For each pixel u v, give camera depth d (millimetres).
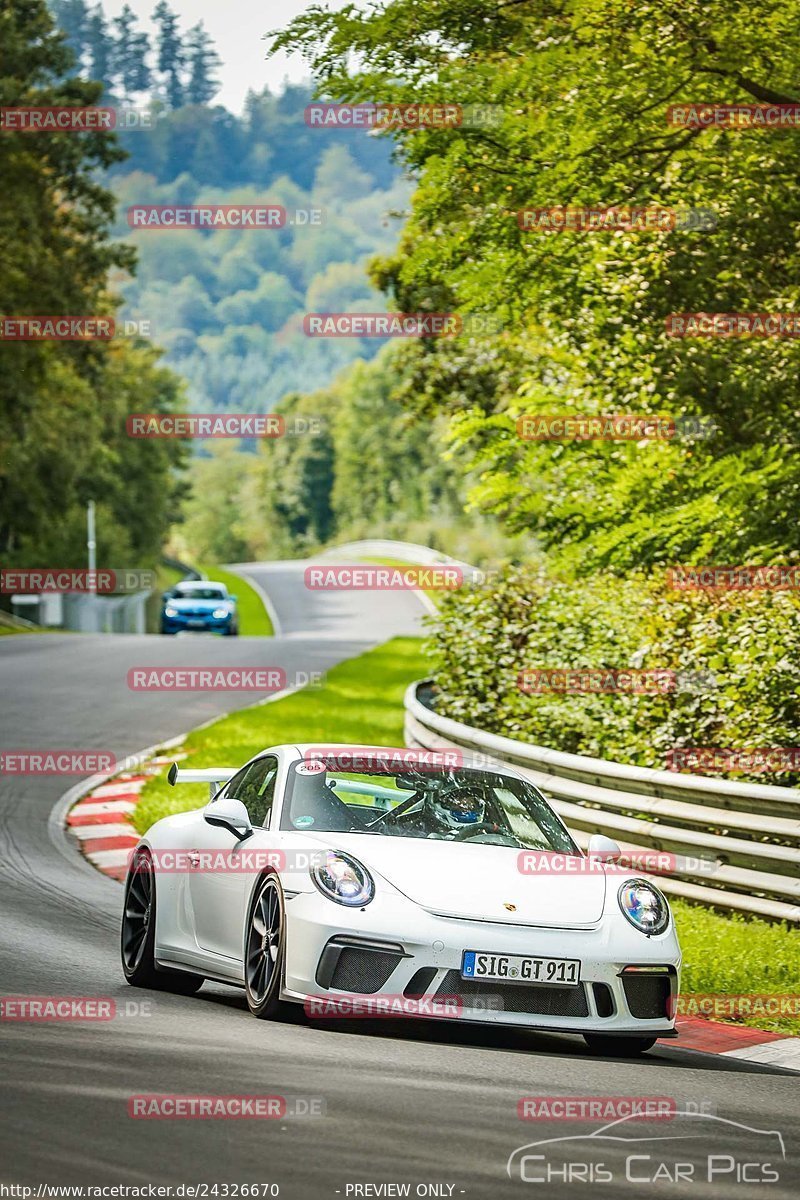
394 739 50719
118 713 58719
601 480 33781
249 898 17641
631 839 28344
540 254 29516
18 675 72125
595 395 32969
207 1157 11109
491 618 42062
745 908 25188
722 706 30781
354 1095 13227
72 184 111625
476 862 17578
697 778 26781
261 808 19109
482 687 40906
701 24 26641
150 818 35719
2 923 23344
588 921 16938
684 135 28250
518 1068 15289
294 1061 14586
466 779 19672
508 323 32438
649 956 16844
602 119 27719
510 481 36312
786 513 27422
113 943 22578
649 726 33438
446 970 16094
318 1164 11070
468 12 27797
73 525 189125
